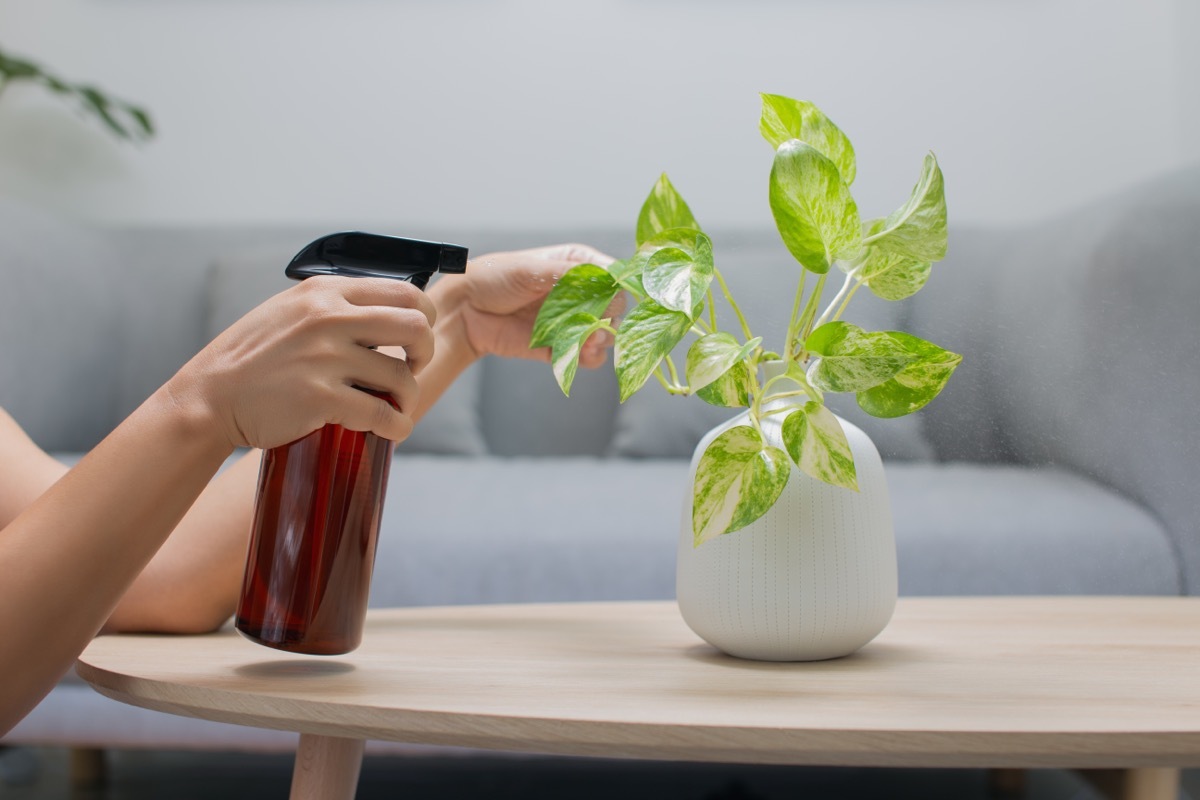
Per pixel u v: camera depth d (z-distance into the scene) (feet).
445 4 7.42
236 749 4.13
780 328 4.68
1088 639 1.90
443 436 5.51
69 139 7.62
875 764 1.16
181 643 1.89
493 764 5.31
